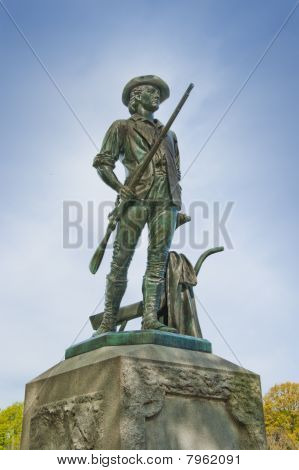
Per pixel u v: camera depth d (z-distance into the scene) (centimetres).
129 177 634
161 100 704
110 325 593
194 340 568
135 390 473
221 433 521
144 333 538
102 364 498
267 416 4831
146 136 643
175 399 503
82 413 500
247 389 561
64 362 587
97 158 639
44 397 573
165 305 620
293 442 4588
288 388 4878
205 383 528
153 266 600
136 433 457
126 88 695
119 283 600
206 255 677
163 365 504
